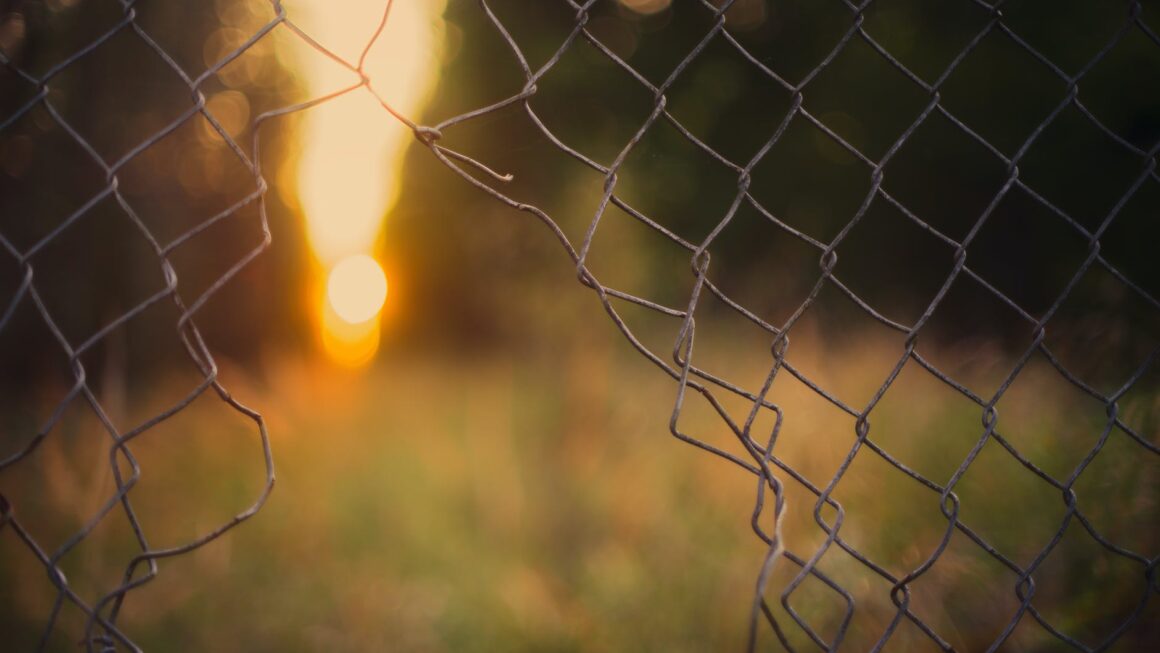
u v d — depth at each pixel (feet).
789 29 28.43
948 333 15.94
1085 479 7.69
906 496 8.76
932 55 26.05
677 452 11.76
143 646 9.12
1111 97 23.48
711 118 27.14
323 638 9.67
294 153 20.85
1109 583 7.02
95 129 12.98
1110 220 4.23
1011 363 10.98
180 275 16.65
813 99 28.50
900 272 26.48
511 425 15.03
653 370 14.40
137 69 13.92
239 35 17.10
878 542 8.31
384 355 36.37
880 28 26.96
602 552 10.89
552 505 12.29
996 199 4.03
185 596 10.00
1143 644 6.75
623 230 16.33
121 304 13.28
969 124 25.85
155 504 11.70
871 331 13.47
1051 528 7.77
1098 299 8.91
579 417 13.75
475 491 13.38
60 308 12.84
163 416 3.09
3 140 11.93
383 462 14.71
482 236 20.34
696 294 3.43
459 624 9.88
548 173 23.79
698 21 28.43
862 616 7.79
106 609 9.36
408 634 9.85
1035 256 22.41
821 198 28.86
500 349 22.36
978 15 25.40
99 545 9.86
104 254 13.12
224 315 19.24
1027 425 9.33
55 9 8.93
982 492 8.62
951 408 10.12
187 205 16.85
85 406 12.10
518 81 29.63
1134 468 7.25
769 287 16.21
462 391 21.94
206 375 3.11
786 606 3.32
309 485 12.98
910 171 26.71
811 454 9.86
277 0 3.20
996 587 7.69
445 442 16.43
